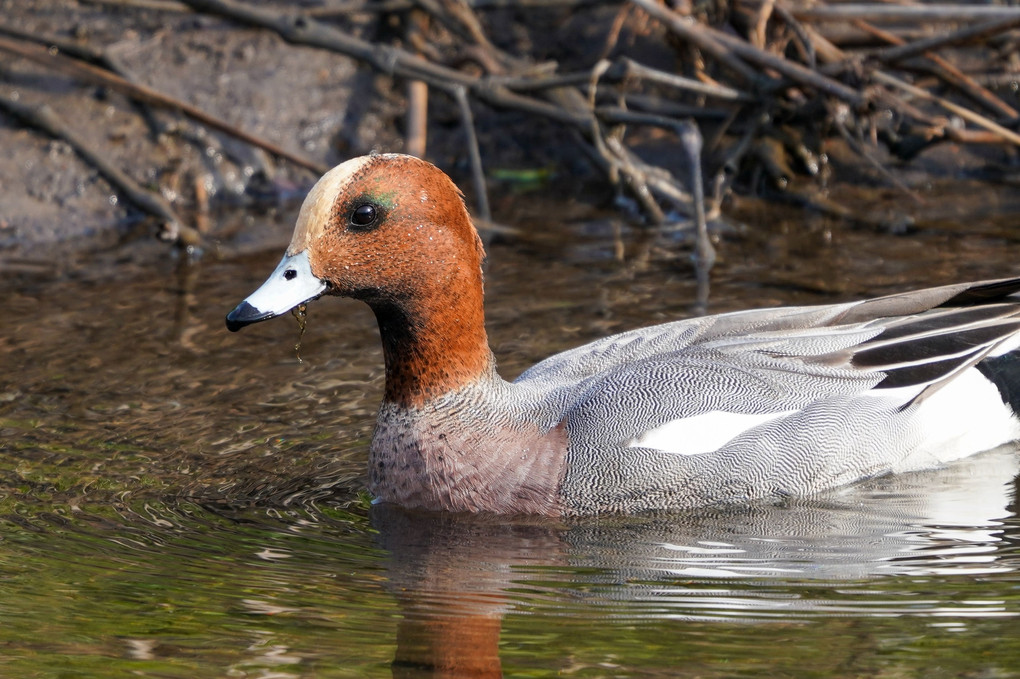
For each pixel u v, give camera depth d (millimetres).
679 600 8742
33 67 18250
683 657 7957
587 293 14141
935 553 9383
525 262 15219
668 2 17766
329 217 9852
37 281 15000
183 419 11555
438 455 10164
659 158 18203
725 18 17938
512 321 13422
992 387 11148
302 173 18172
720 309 13508
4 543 9484
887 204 16719
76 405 11758
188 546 9523
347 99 18938
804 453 10367
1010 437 11219
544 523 10055
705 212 16516
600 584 8992
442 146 18891
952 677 7672
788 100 17609
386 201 9883
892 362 10734
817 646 8070
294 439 11266
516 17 19484
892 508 10172
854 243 15391
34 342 13117
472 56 18172
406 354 10219
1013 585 8844
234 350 13031
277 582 9023
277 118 18562
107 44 18766
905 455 10727
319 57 19203
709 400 10383
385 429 10359
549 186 18188
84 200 17094
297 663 7965
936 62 17094
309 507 10227
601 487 10094
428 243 9992
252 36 19188
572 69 19094
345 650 8102
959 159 17703
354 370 12602
